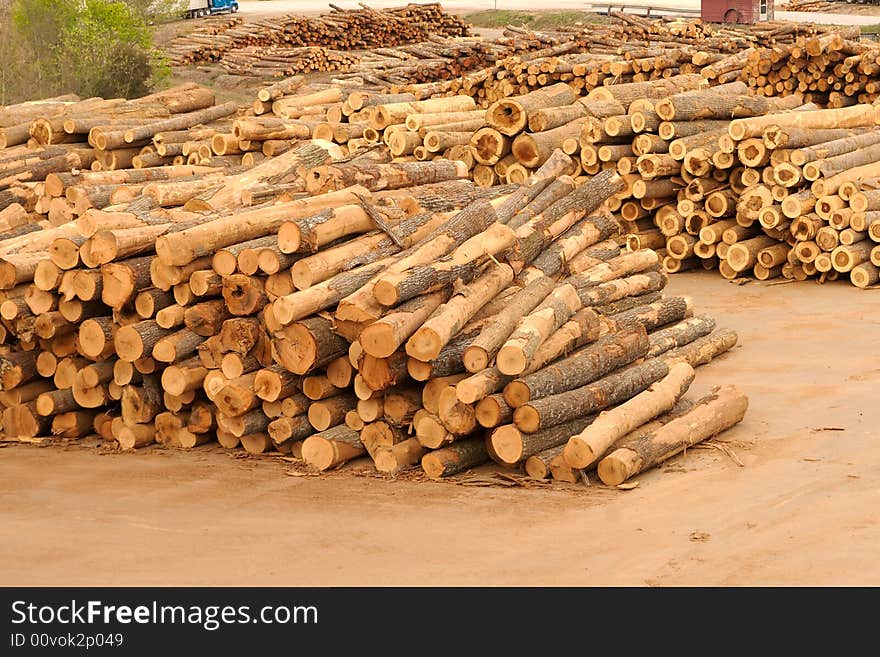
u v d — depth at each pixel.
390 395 9.55
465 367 9.48
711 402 10.03
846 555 7.17
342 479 9.43
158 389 10.48
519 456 9.03
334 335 9.62
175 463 10.05
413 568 7.36
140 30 37.31
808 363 12.26
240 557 7.65
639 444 9.02
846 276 16.70
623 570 7.18
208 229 10.09
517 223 11.84
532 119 17.91
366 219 10.56
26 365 10.85
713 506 8.25
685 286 16.81
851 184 16.11
